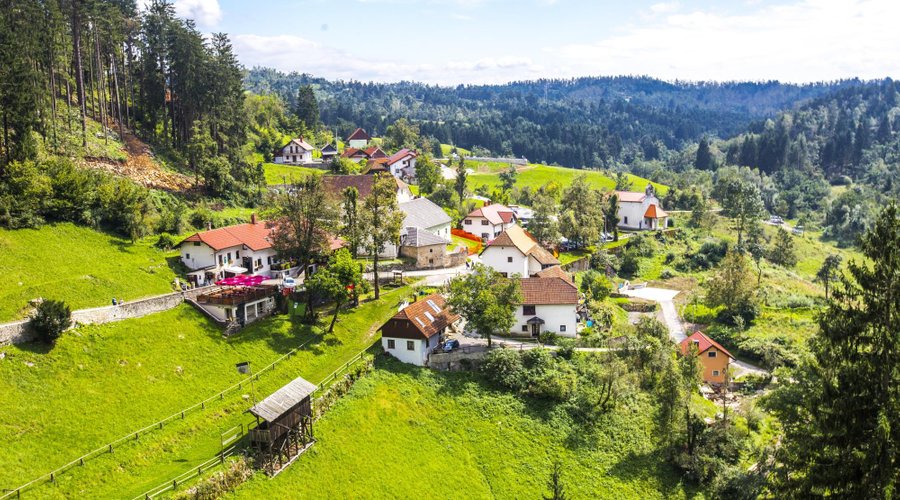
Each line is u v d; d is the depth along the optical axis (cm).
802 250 18712
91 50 13375
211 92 13700
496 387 8250
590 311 10769
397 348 8538
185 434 6138
